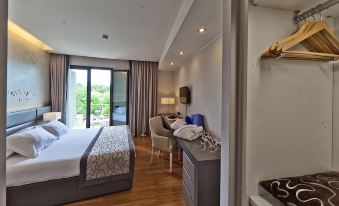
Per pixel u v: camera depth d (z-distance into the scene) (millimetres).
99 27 3098
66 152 2504
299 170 1217
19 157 2275
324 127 1262
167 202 2309
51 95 5066
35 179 2096
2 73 623
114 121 6082
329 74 1260
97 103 5926
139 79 6145
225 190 883
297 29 1170
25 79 3656
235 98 831
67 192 2258
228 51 880
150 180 2904
